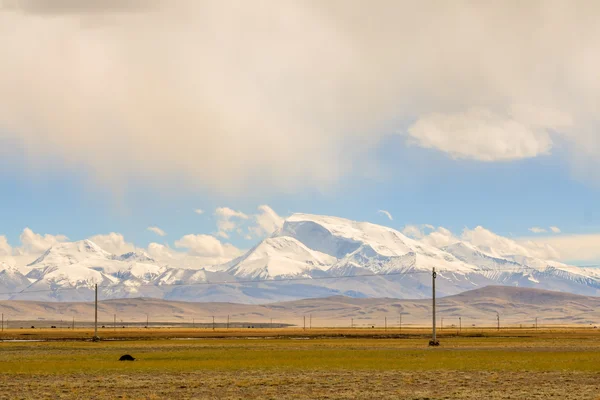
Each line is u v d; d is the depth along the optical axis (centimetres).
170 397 9344
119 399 9119
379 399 9194
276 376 11862
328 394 9625
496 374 12075
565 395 9500
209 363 14600
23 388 10269
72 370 12912
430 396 9462
